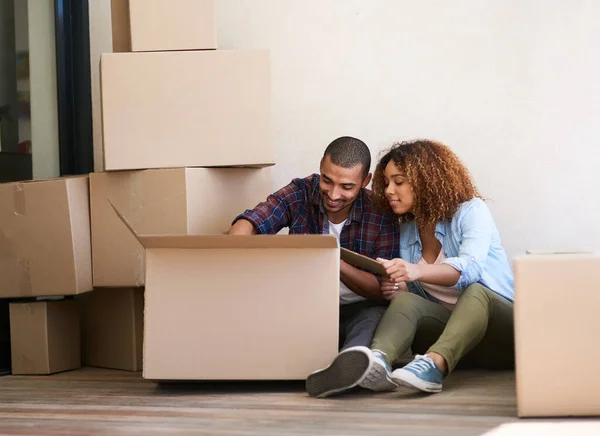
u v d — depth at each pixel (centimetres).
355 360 202
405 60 298
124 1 263
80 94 327
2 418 195
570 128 287
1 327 287
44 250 265
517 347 181
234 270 217
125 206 259
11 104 303
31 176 312
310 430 171
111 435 171
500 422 177
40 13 319
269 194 280
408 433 167
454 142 295
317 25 305
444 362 212
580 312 179
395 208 244
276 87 309
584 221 286
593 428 170
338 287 214
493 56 292
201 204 255
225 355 216
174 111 254
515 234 291
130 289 277
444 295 244
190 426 178
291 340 215
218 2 313
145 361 217
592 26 284
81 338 298
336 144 242
